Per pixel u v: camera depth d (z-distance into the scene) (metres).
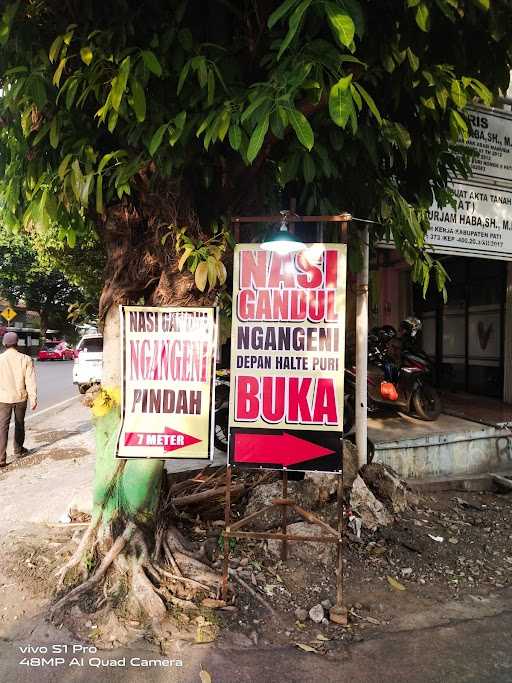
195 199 3.15
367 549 3.86
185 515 4.09
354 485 4.36
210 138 2.33
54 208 2.91
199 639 2.71
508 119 6.25
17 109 2.87
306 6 1.90
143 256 3.22
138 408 3.01
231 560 3.53
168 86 2.70
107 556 3.14
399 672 2.52
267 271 2.96
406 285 9.48
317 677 2.46
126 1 2.59
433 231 5.82
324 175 3.09
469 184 6.03
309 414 2.92
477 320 8.38
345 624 2.92
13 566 3.38
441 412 6.75
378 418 6.38
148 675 2.45
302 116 2.05
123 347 3.02
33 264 29.83
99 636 2.73
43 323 38.38
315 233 3.60
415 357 6.64
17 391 6.50
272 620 2.92
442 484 5.38
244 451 2.96
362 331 4.79
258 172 3.21
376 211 3.53
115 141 3.06
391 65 2.57
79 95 2.81
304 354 2.93
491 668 2.57
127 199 3.11
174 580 3.13
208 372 2.99
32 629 2.79
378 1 2.46
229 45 2.86
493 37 2.65
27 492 5.00
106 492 3.32
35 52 2.85
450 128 3.01
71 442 7.57
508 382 7.57
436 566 3.75
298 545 3.69
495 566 3.81
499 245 6.23
